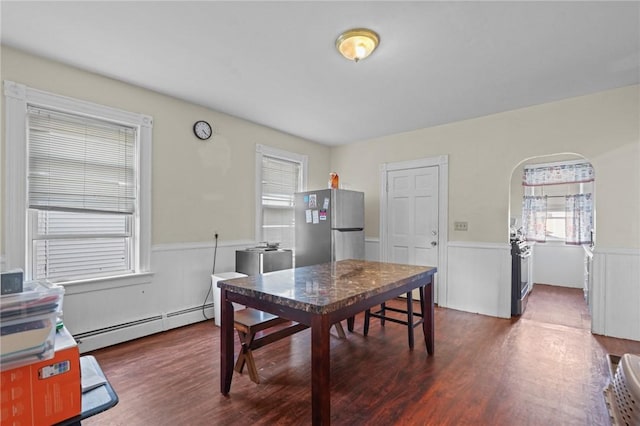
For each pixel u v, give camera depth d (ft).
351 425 5.63
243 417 5.84
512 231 14.15
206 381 7.07
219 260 11.73
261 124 13.28
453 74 8.74
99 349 8.73
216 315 10.75
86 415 3.21
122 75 8.85
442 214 13.26
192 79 9.11
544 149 10.93
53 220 8.29
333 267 8.61
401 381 7.11
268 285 6.33
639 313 9.36
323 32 6.79
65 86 8.21
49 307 2.98
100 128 9.05
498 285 11.85
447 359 8.20
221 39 7.06
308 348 8.86
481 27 6.56
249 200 12.87
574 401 6.32
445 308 13.00
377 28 6.60
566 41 7.08
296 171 15.43
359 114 12.03
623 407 5.14
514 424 5.66
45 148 8.09
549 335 9.88
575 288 16.72
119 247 9.50
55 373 2.97
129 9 6.01
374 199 15.48
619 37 6.90
